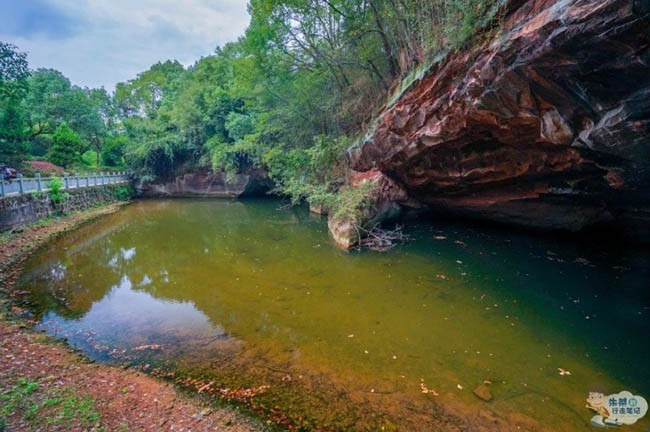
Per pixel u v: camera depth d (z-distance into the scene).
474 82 5.04
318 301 5.97
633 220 7.15
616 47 3.14
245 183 21.84
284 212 16.34
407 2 7.47
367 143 9.80
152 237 11.23
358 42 11.16
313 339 4.71
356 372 3.97
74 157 22.33
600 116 4.04
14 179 12.03
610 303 5.61
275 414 3.30
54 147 21.44
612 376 3.82
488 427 3.12
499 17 4.37
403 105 7.41
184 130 22.75
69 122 24.52
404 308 5.64
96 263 8.43
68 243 10.43
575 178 6.48
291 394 3.60
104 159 26.06
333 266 7.84
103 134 27.84
